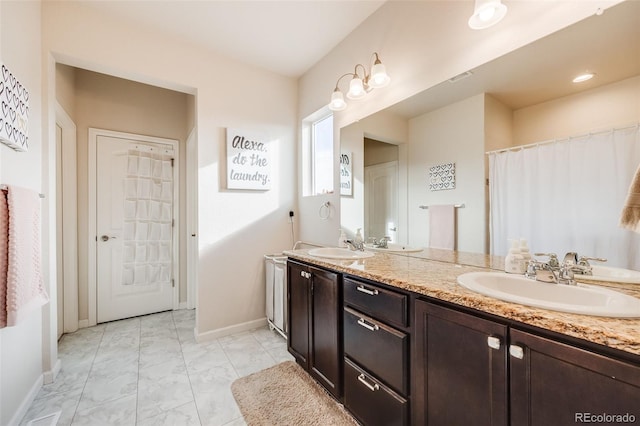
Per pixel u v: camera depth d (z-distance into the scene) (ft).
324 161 9.24
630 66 3.26
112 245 9.53
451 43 5.03
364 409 4.36
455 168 5.11
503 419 2.62
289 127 9.78
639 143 3.22
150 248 10.21
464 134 4.94
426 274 4.12
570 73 3.71
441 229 5.34
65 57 6.31
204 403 5.25
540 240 4.04
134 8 6.53
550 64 3.87
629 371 1.93
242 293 8.76
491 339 2.70
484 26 4.05
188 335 8.38
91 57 6.53
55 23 6.13
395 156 6.23
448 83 5.13
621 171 3.35
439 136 5.33
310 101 9.16
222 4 6.40
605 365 2.03
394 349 3.81
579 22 3.57
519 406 2.51
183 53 7.80
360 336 4.45
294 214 9.86
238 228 8.70
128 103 9.95
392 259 5.68
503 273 3.94
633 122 3.26
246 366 6.59
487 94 4.58
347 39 7.55
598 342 2.02
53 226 6.10
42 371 5.76
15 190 4.21
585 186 3.63
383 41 6.44
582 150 3.65
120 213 9.68
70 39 6.29
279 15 6.78
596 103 3.52
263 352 7.32
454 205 5.13
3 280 4.01
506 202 4.42
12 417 4.57
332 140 8.81
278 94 9.55
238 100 8.73
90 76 9.29
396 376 3.79
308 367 5.92
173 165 10.77
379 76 5.80
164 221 10.52
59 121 7.95
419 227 5.75
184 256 10.94
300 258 6.25
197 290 8.02
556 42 3.80
